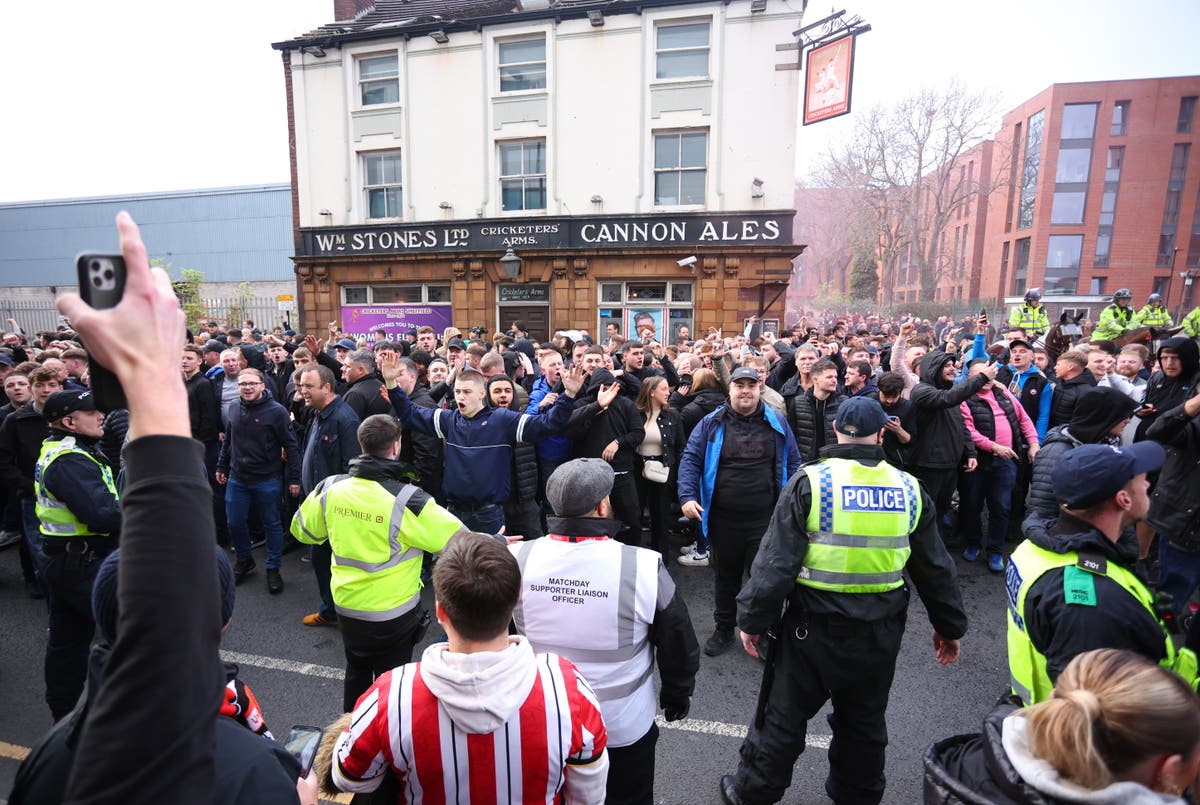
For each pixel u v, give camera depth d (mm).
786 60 13656
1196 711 1163
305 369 4602
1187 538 3842
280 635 4457
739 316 14523
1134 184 38531
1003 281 43875
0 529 6238
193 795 686
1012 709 1496
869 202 34625
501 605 1406
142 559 705
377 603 2914
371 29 15430
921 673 3994
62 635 3107
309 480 4656
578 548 2094
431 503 2932
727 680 3898
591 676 2059
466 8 16469
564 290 15289
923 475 5301
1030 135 41062
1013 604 2061
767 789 2594
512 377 6590
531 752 1414
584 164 14875
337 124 16172
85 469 2988
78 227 28703
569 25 14562
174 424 747
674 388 6871
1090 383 5773
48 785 929
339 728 1627
